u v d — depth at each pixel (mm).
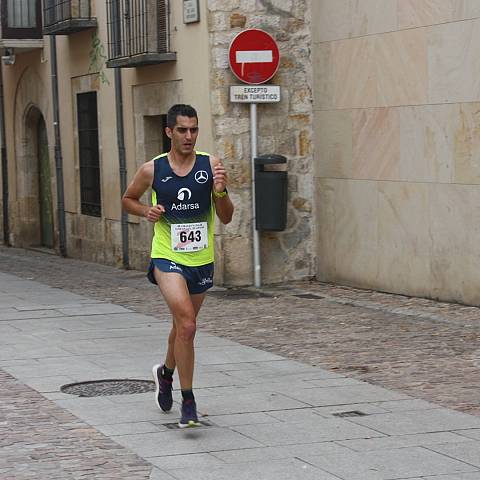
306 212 28812
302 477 11711
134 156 33531
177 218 13781
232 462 12312
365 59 26359
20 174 44531
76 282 31062
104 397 15805
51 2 38188
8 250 44094
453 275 23906
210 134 28141
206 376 17109
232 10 27891
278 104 28406
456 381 16438
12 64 43438
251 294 26938
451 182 23719
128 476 11789
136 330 21875
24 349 19734
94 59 35500
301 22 28469
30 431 13781
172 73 30250
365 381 16594
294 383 16516
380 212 26203
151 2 30656
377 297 25672
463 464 12125
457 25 23234
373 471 11883
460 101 23281
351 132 27141
